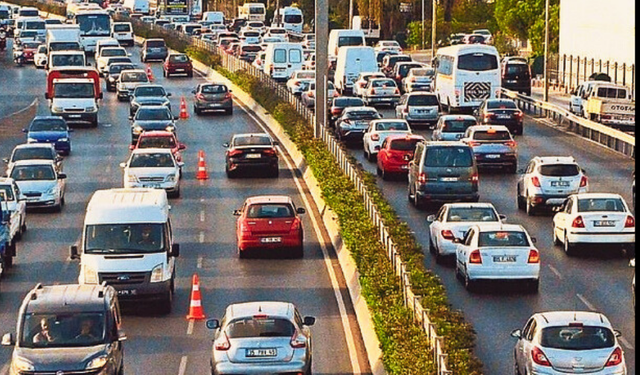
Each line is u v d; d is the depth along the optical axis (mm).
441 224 55312
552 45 172625
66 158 92688
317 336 44000
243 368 35312
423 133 101062
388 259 48938
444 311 38875
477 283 49250
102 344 35875
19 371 34750
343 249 57000
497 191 75188
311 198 74500
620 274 52594
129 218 48844
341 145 84500
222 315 47375
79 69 112188
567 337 34125
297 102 106250
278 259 58062
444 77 115500
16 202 63688
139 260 47781
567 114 104750
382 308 41500
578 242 55938
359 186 66875
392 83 121875
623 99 103188
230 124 110312
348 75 132000
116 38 188125
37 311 36438
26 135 99375
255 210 58500
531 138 99688
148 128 96375
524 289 49469
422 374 31891
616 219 55906
